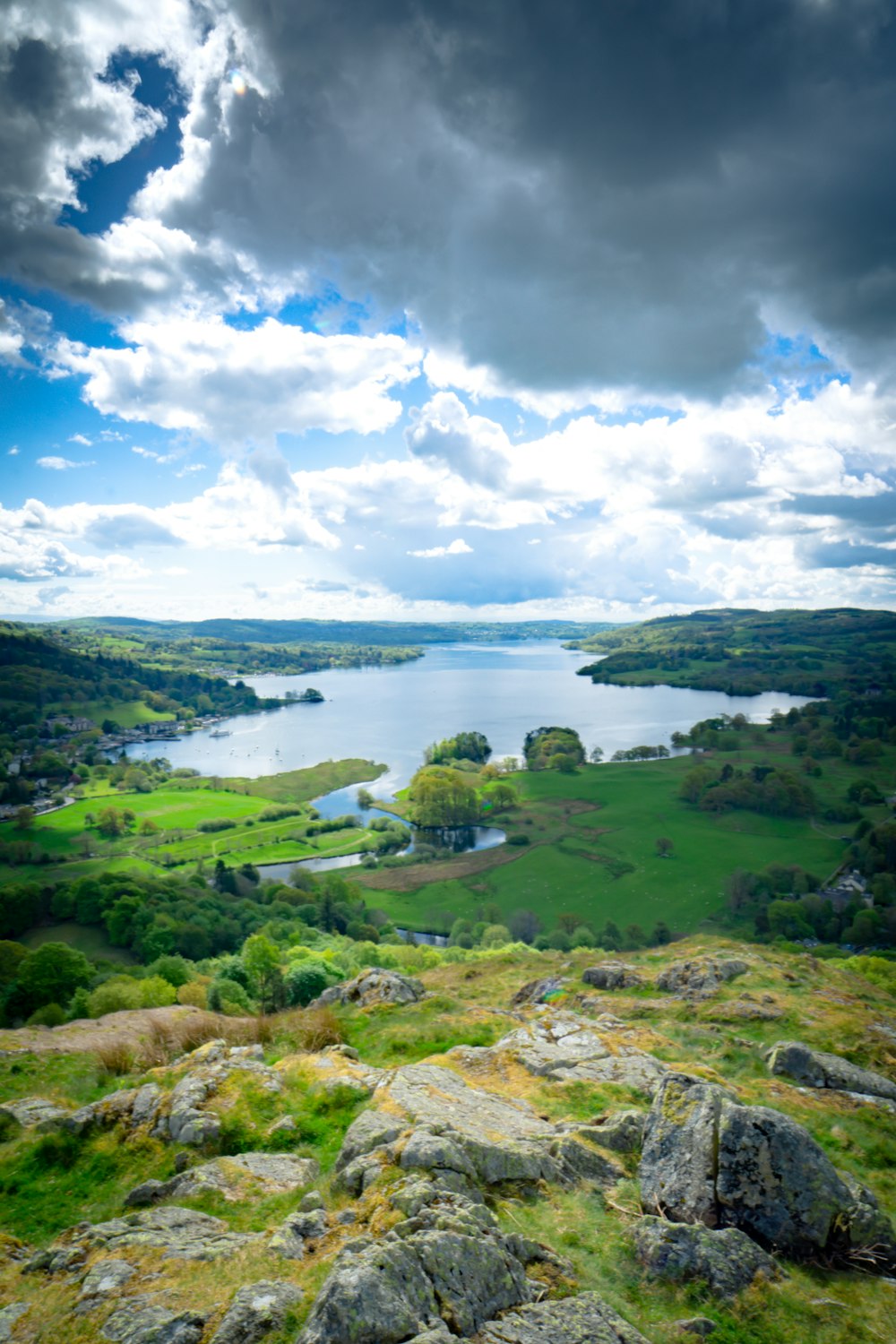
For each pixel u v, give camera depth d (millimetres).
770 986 31578
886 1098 20953
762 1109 14266
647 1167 14359
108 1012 45312
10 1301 11367
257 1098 19172
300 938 81938
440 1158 13641
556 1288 11156
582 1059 21891
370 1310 9211
